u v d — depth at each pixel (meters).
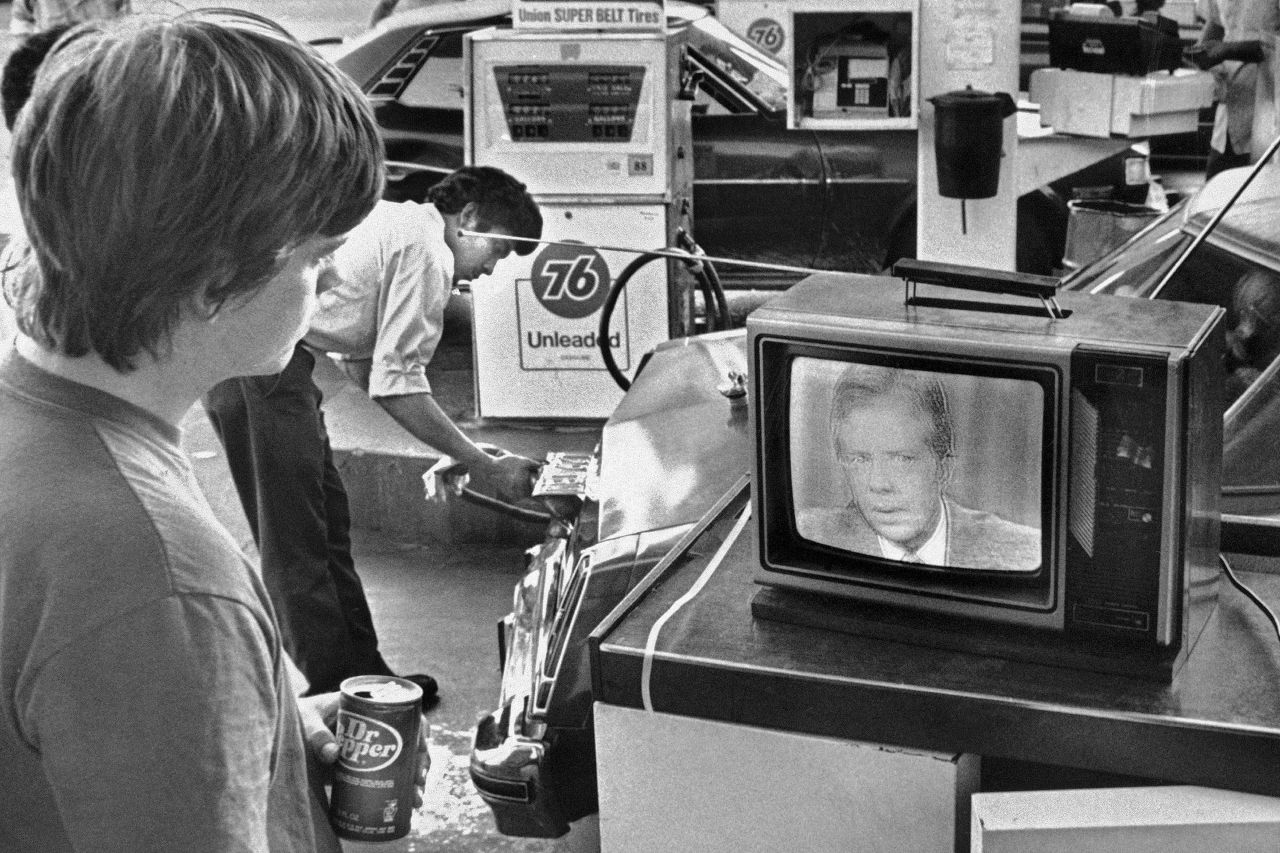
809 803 1.82
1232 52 6.53
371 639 4.05
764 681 1.79
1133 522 1.69
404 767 1.76
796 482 1.86
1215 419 1.79
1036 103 6.44
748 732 1.82
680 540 2.34
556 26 5.53
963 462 1.76
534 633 2.65
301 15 14.55
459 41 6.74
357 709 1.75
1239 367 2.55
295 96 1.23
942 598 1.83
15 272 1.26
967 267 1.81
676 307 5.71
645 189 5.57
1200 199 3.19
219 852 1.19
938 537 1.81
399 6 7.38
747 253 6.86
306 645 3.81
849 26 4.62
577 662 2.29
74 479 1.20
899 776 1.77
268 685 1.26
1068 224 6.56
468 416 5.97
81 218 1.17
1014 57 4.59
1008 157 4.68
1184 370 1.61
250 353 1.31
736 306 6.79
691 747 1.86
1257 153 6.64
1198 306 1.81
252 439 3.69
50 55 1.27
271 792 1.39
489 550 5.05
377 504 5.15
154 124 1.16
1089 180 6.68
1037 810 1.65
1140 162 6.64
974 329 1.73
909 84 4.66
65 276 1.20
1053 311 1.76
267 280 1.25
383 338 3.61
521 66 5.51
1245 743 1.63
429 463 5.06
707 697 1.83
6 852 1.25
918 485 1.79
